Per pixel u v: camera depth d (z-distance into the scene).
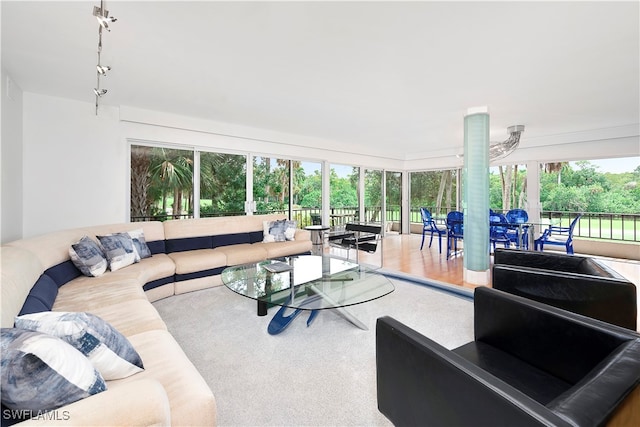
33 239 2.32
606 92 3.37
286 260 3.30
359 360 1.93
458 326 2.43
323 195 6.38
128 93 3.45
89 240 2.67
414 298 3.11
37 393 0.80
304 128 5.19
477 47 2.38
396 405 1.18
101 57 2.56
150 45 2.36
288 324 2.41
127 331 1.56
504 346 1.42
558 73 2.86
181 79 3.04
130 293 2.14
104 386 0.93
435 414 1.00
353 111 4.15
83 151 3.73
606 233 5.39
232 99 3.66
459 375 0.91
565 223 5.79
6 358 0.77
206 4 1.85
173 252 3.59
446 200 7.51
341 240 4.82
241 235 4.22
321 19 2.01
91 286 2.27
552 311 1.26
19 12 1.94
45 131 3.48
